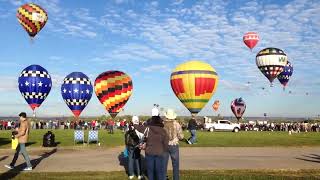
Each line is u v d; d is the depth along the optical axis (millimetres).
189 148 26125
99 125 72188
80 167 16406
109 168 16094
